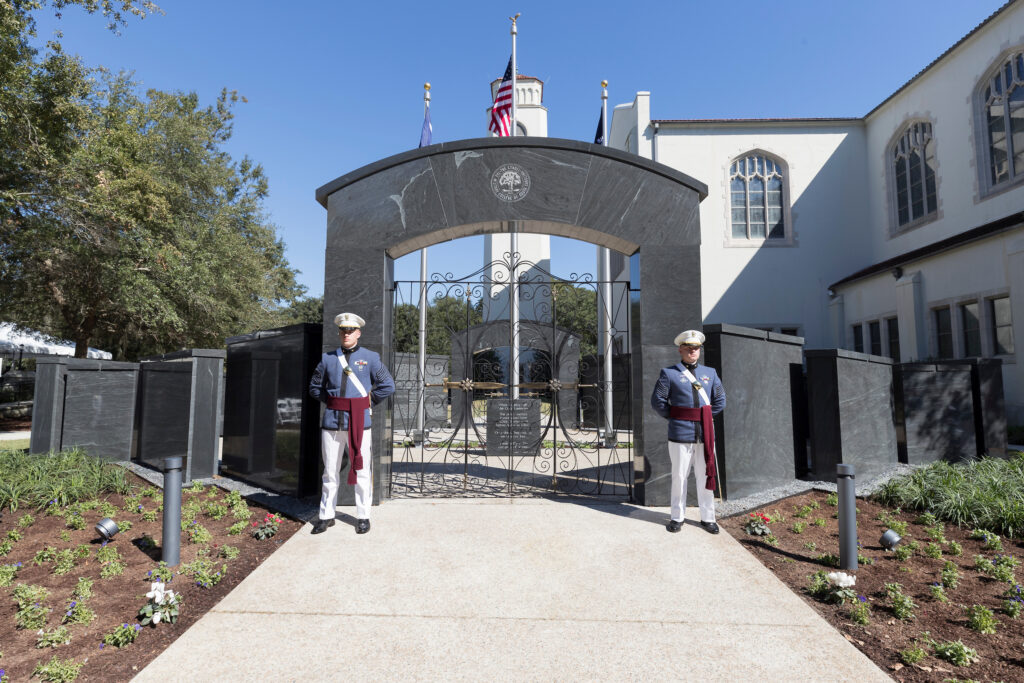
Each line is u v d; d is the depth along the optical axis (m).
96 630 3.60
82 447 8.88
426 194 6.80
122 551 5.04
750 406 7.18
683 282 6.76
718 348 6.67
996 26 16.88
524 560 4.79
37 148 13.47
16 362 32.66
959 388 9.53
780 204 23.92
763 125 23.70
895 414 9.24
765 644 3.44
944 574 4.50
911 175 21.25
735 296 23.30
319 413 6.98
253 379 7.93
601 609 3.90
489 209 6.76
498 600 4.03
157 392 9.02
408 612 3.84
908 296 17.44
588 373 17.50
